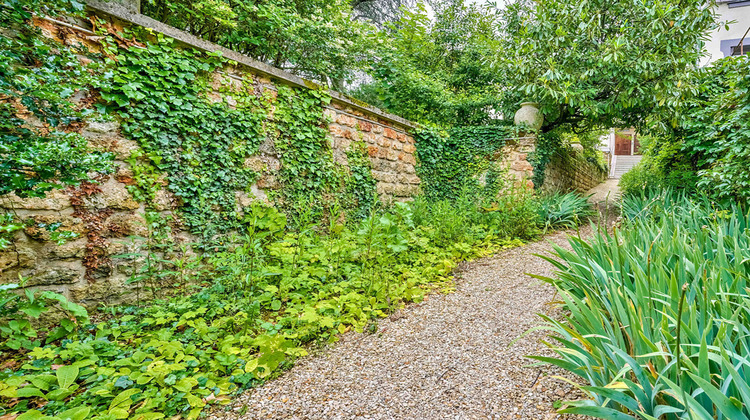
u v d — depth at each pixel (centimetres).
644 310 131
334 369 191
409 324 247
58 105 182
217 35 573
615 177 1744
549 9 596
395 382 176
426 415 150
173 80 292
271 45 606
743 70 322
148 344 188
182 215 302
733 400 81
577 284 202
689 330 109
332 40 637
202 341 212
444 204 512
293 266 287
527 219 526
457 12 975
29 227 224
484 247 471
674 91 538
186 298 254
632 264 152
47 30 235
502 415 146
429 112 770
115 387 164
